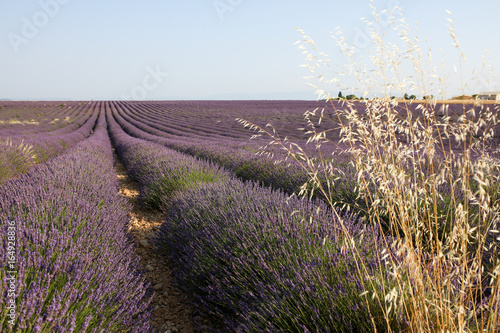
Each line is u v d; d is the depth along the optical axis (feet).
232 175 23.39
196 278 9.16
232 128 100.37
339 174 14.42
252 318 6.77
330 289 6.35
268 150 33.32
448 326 4.42
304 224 9.14
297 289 6.60
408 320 5.20
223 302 7.93
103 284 6.69
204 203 13.21
